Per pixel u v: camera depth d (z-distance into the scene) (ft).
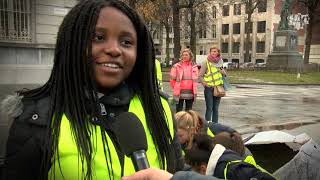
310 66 136.67
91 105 5.65
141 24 6.11
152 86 6.34
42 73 33.76
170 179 4.27
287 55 125.90
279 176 13.57
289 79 99.30
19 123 5.46
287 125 35.12
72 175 5.29
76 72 5.67
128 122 4.85
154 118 6.24
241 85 84.69
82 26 5.66
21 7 39.27
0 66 32.22
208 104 32.58
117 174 5.43
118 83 5.90
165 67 156.56
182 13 152.56
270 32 231.71
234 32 251.19
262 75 108.78
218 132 15.06
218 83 32.37
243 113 43.16
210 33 263.08
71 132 5.44
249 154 14.58
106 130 5.65
